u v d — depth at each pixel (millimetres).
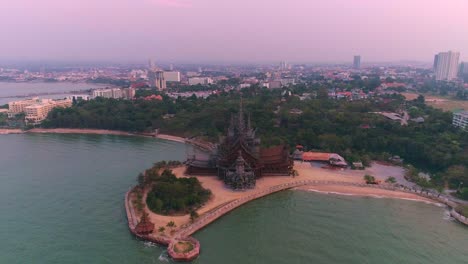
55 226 129625
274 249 116188
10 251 113188
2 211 142000
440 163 198875
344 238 123000
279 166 186625
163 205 143125
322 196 161375
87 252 113062
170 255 110500
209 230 129625
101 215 138500
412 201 155625
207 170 185750
